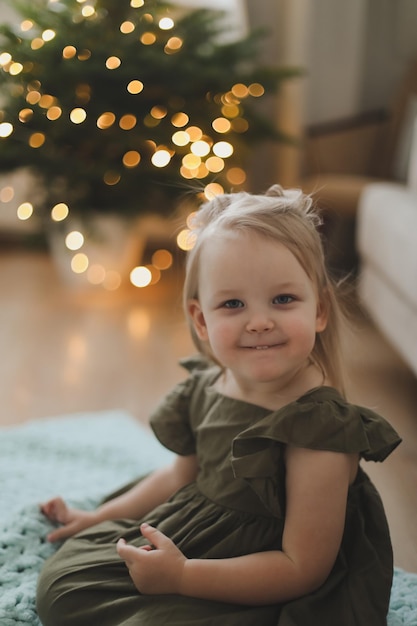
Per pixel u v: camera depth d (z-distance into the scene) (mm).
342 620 787
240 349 836
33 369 1938
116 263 2629
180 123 2324
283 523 832
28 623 883
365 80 3215
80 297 2611
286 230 852
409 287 1554
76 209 2391
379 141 2916
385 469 1346
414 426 1542
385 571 835
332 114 3018
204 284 868
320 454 789
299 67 2623
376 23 3152
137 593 820
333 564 812
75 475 1314
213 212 946
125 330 2273
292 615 774
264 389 878
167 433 980
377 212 1870
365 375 1849
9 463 1346
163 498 1012
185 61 2291
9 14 2889
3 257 3172
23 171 2531
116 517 1021
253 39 2449
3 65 2234
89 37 2248
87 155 2400
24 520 1050
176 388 1001
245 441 809
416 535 1131
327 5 2869
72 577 854
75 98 2266
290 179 2982
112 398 1760
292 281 834
